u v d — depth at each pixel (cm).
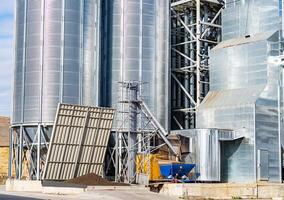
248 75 8244
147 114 7831
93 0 7969
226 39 9038
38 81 7631
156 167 7338
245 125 7862
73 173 7412
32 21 7756
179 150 7744
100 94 8231
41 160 7550
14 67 7931
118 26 8450
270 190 7200
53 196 5728
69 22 7738
